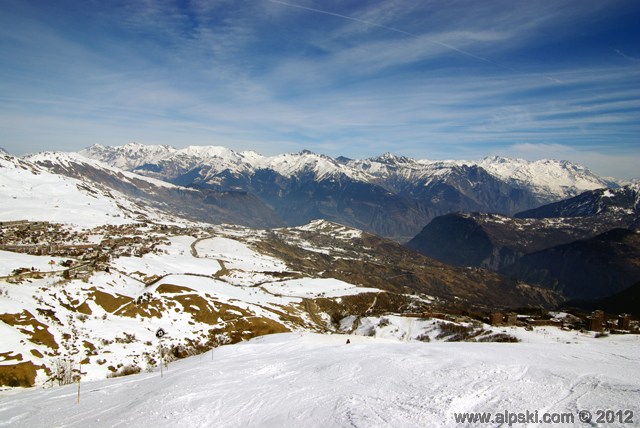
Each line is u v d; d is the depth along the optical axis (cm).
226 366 5772
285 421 3619
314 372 5109
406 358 5559
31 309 9619
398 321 15462
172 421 3744
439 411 3584
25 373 7362
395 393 4109
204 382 4888
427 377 4588
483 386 4181
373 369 5069
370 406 3781
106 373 8175
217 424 3662
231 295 16212
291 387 4519
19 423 4341
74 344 8925
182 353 10206
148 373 6575
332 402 3959
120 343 9712
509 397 3844
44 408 4803
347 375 4878
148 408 4106
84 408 4594
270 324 13725
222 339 11981
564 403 3672
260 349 7550
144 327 11156
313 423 3531
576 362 5275
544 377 4453
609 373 4591
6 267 13475
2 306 9144
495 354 5878
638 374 4572
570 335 12488
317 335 9300
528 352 6156
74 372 7869
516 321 15288
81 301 11488
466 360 5341
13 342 8000
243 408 3978
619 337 11788
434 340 13362
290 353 6662
